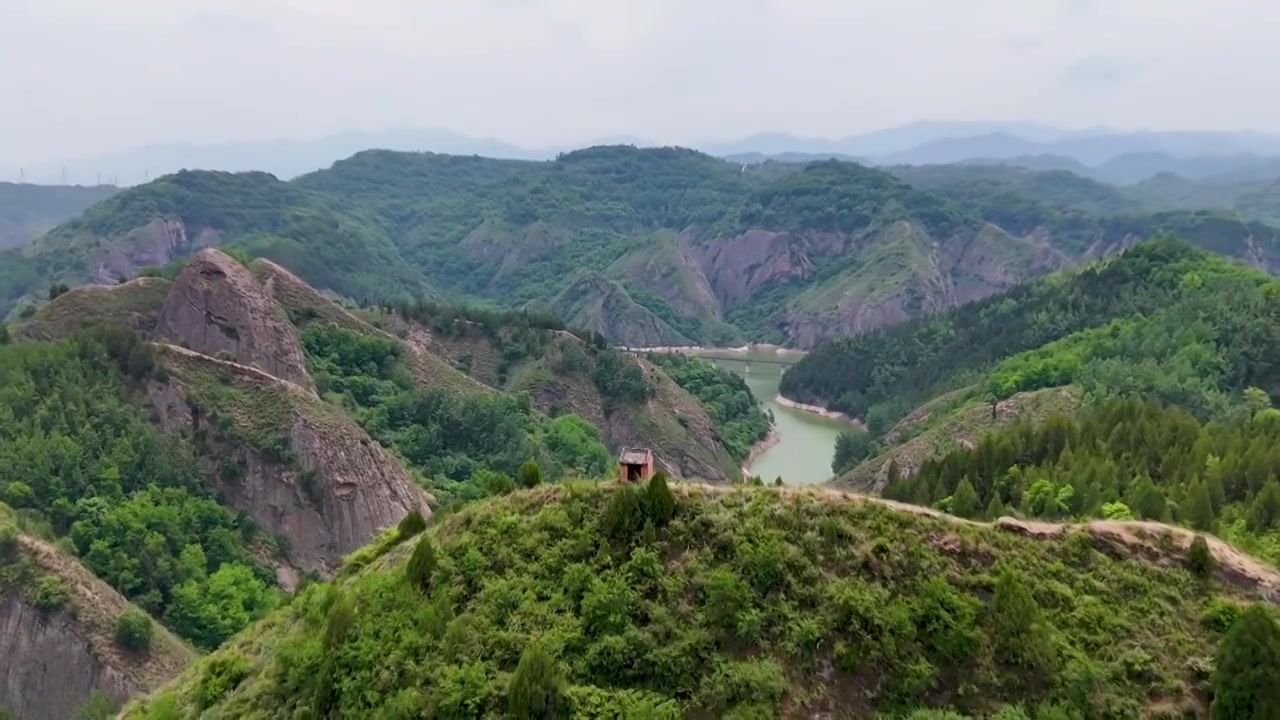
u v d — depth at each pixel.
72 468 89.12
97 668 69.69
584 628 38.97
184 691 47.72
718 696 36.56
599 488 46.09
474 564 42.44
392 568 46.25
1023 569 43.31
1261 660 36.94
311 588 53.44
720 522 42.94
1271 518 65.31
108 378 102.19
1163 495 66.69
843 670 38.34
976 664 38.72
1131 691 38.91
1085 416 102.00
